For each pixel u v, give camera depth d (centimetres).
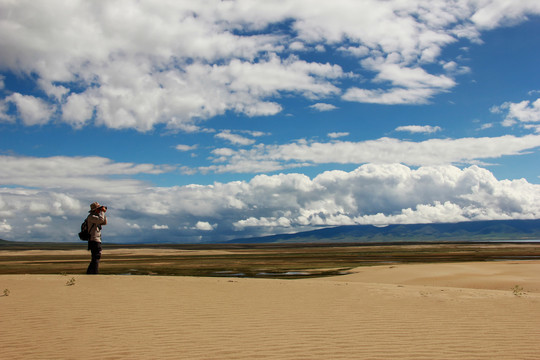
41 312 1036
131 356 698
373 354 724
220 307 1143
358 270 4728
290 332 878
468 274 3475
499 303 1256
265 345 775
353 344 789
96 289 1383
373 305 1211
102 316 1003
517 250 13388
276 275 4659
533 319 1025
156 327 908
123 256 11569
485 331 898
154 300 1217
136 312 1055
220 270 5578
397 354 726
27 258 10381
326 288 1577
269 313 1075
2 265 6706
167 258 9938
